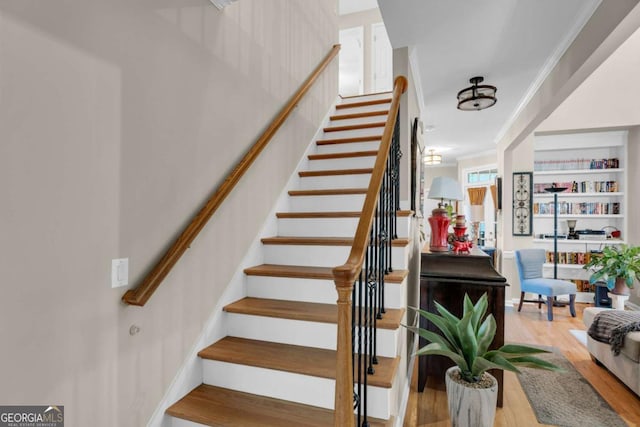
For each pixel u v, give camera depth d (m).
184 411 1.61
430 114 4.55
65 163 1.21
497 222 5.93
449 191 3.38
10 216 1.06
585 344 3.74
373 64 6.02
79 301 1.26
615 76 4.95
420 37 2.68
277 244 2.44
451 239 3.75
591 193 5.46
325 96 3.86
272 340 1.97
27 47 1.10
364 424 1.46
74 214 1.24
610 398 2.62
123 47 1.43
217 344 1.93
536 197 5.77
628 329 2.67
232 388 1.79
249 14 2.36
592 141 5.42
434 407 2.47
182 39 1.75
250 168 2.36
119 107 1.41
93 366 1.31
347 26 6.21
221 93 2.06
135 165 1.48
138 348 1.50
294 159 3.04
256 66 2.44
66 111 1.21
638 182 5.01
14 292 1.08
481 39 2.71
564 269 5.61
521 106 4.15
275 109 2.71
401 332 2.13
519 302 5.23
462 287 2.66
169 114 1.67
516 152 5.35
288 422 1.52
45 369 1.16
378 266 2.00
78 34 1.25
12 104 1.06
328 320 1.84
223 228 2.07
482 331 1.95
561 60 2.90
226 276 2.08
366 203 1.57
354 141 3.39
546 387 2.79
